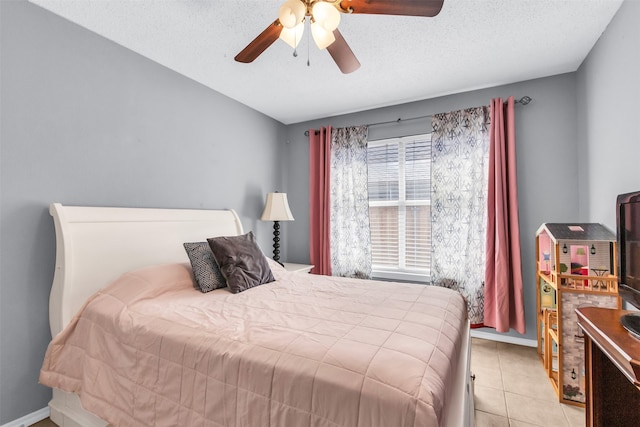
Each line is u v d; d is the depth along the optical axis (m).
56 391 1.69
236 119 3.19
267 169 3.65
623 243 1.45
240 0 1.70
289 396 0.98
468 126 2.89
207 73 2.59
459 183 2.94
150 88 2.35
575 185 2.57
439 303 1.67
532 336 2.70
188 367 1.19
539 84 2.70
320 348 1.08
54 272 1.78
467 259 2.87
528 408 1.85
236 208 3.17
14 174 1.65
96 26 1.94
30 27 1.71
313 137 3.73
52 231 1.79
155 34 2.03
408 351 1.06
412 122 3.28
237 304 1.67
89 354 1.50
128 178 2.19
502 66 2.48
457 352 1.30
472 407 1.58
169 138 2.49
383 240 3.49
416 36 2.06
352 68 1.76
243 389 1.06
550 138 2.66
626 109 1.73
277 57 2.32
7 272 1.63
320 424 0.92
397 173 3.42
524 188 2.74
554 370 2.13
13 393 1.64
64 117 1.85
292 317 1.44
